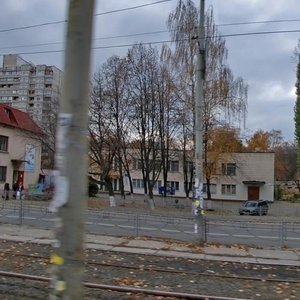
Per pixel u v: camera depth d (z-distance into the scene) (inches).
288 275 468.8
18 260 492.1
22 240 674.8
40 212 1047.0
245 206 1908.2
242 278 432.5
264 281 421.7
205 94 1588.3
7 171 1929.1
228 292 373.7
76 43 134.9
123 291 355.3
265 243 741.9
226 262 541.0
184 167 2016.5
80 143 134.3
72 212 132.7
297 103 1934.1
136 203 1942.7
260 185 2711.6
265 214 1959.9
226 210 2049.7
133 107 1742.1
